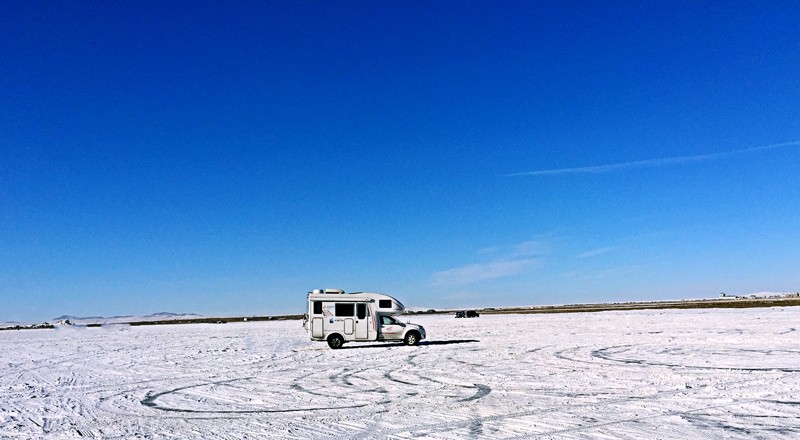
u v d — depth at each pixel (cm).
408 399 1341
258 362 2331
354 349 2866
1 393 1606
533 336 3412
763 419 1048
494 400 1301
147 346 3459
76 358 2697
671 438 932
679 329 3612
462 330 4394
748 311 6369
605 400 1271
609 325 4419
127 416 1226
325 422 1115
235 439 996
